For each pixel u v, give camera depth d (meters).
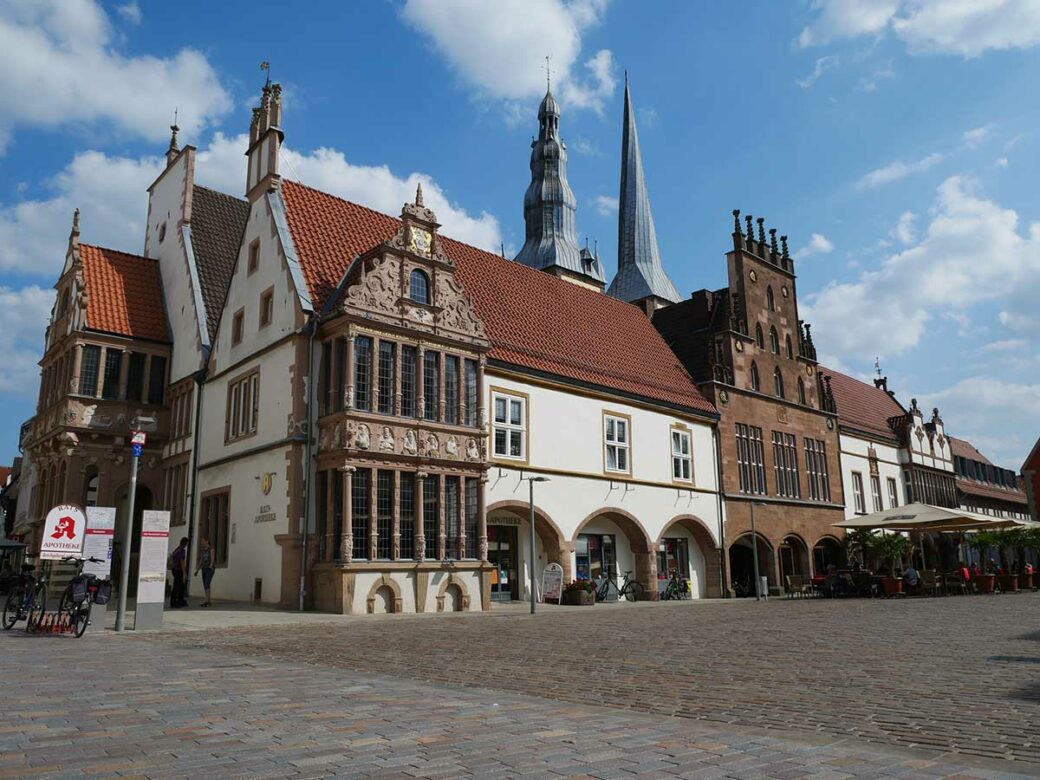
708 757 5.72
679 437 38.25
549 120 94.81
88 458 32.97
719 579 38.50
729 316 42.78
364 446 23.78
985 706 7.91
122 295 35.78
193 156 37.62
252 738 6.26
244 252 30.36
